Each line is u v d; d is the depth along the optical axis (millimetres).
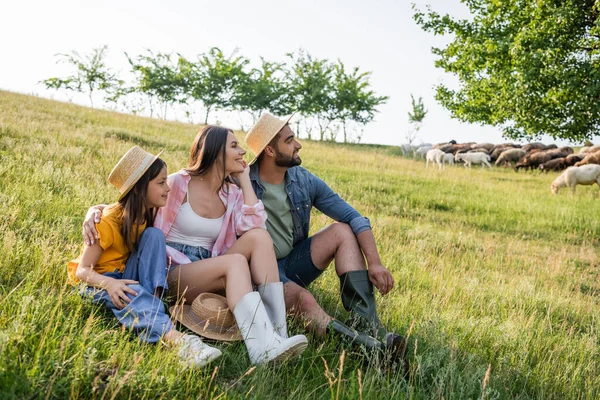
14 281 3688
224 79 48219
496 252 9742
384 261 6816
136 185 3543
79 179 7789
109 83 48594
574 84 16438
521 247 10859
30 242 4535
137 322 3145
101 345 2990
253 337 3279
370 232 4184
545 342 4812
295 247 4430
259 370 3094
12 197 5578
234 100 48219
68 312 3369
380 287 4016
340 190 14742
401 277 6223
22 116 15359
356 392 3158
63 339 2809
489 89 20094
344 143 45656
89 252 3520
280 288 3639
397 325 4453
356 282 3973
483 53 19594
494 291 6547
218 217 3936
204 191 3889
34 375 2504
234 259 3508
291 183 4305
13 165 7633
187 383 2787
